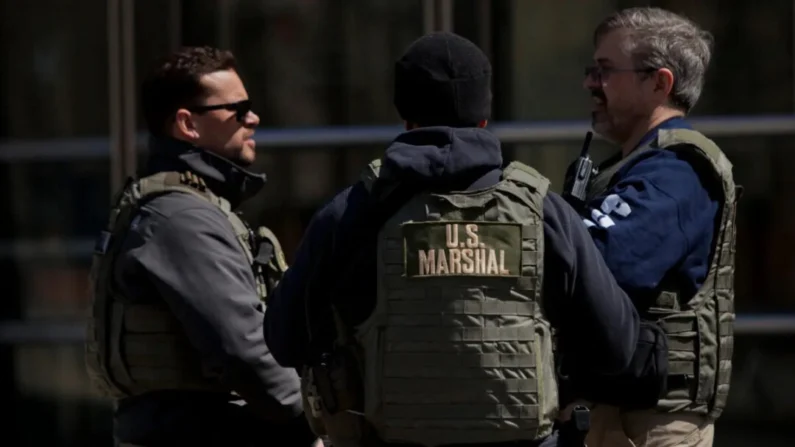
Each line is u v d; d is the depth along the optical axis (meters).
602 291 9.35
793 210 18.47
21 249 19.95
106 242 11.79
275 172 19.11
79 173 19.72
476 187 9.24
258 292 11.91
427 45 9.36
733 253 11.74
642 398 11.02
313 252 9.42
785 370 18.48
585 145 11.77
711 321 11.40
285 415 11.47
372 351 9.24
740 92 18.45
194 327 11.14
